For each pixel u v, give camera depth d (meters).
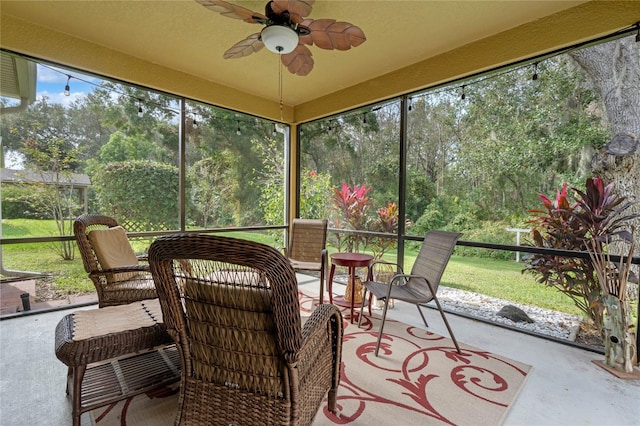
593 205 2.24
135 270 2.24
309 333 1.21
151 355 1.93
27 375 1.89
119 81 3.26
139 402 1.65
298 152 5.03
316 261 3.85
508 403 1.69
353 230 4.22
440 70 3.13
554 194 2.66
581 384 1.90
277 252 0.98
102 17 2.56
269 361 1.10
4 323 2.70
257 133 4.68
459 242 3.19
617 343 2.07
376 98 3.73
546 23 2.49
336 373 1.55
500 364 2.12
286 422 1.11
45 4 2.40
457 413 1.60
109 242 2.45
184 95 3.67
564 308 2.58
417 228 3.55
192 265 1.10
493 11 2.42
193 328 1.18
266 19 1.98
